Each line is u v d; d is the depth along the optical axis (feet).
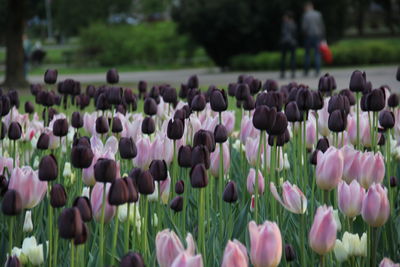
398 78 15.99
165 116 18.94
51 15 283.59
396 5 215.72
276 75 92.58
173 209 11.14
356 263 10.05
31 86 20.39
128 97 18.10
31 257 9.91
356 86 13.82
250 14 115.75
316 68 83.20
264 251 7.44
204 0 117.80
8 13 81.82
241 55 116.78
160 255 7.69
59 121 12.80
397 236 11.39
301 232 9.82
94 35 147.64
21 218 11.41
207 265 9.99
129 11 225.97
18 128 13.85
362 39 194.18
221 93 12.57
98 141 13.79
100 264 9.27
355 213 9.68
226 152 12.66
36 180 9.66
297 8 116.78
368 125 14.71
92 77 102.47
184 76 98.94
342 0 123.34
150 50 144.05
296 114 12.55
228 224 11.22
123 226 11.65
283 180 14.79
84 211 8.70
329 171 9.67
